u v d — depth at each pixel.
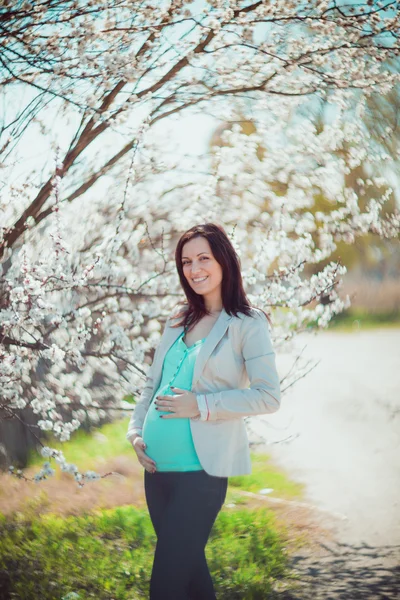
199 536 2.41
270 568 3.47
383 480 5.32
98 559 3.57
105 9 3.95
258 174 5.08
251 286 4.64
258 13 4.21
